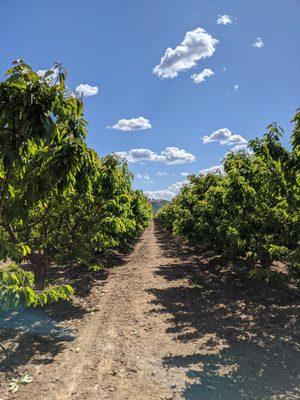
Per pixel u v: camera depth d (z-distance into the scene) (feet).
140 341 24.16
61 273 49.01
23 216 12.46
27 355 21.26
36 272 32.81
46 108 9.85
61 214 32.91
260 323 27.55
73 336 24.91
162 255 74.79
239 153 36.58
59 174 11.23
